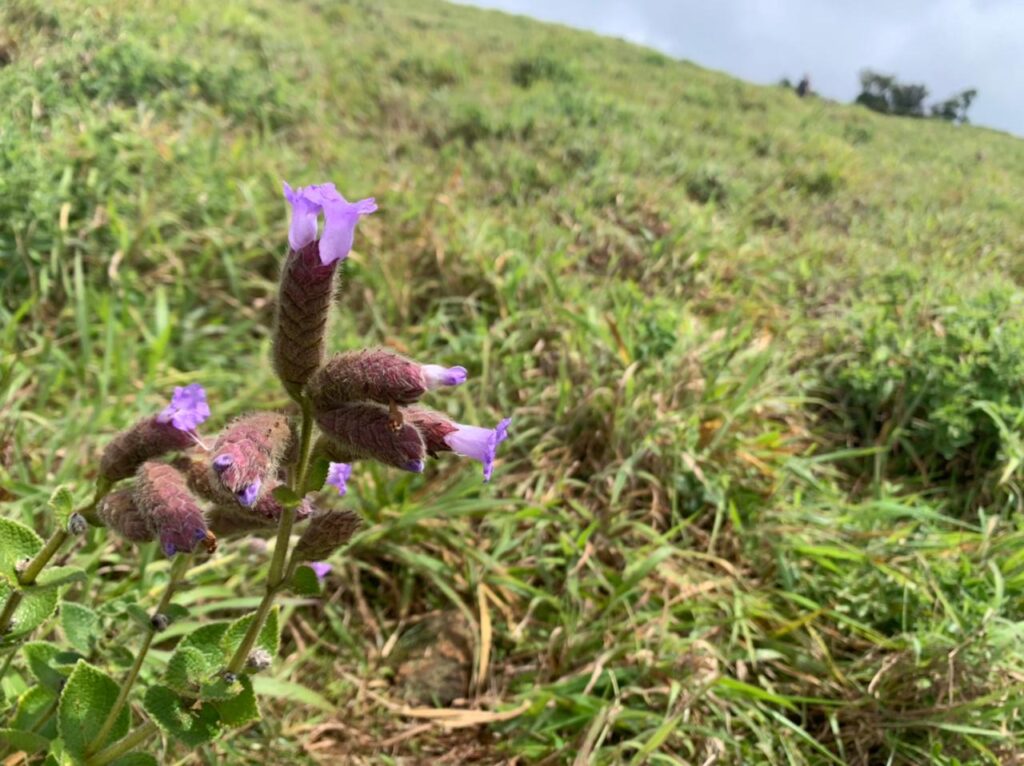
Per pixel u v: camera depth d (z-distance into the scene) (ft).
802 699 1.30
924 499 1.90
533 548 1.55
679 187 3.20
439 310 2.07
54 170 1.99
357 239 2.24
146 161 2.18
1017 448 1.80
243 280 2.10
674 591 1.52
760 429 1.91
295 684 1.21
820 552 1.55
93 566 1.27
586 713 1.27
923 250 3.06
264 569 1.39
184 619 1.27
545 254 2.34
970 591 1.50
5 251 1.81
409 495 1.60
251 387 1.75
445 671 1.39
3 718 1.02
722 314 2.27
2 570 0.81
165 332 1.72
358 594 1.45
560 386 1.81
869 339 2.17
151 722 0.82
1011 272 3.09
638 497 1.70
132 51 2.72
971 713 1.27
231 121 2.77
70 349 1.81
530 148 3.28
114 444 0.79
